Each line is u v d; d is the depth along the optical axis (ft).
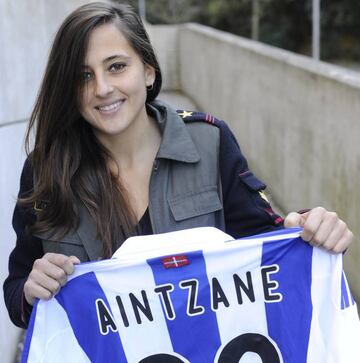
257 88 23.53
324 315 6.73
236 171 6.99
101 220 6.68
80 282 6.60
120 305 6.64
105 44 6.52
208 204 6.84
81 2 22.34
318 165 17.35
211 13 65.72
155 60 7.02
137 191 6.95
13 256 7.17
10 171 13.65
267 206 7.10
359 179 14.51
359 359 6.60
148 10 68.95
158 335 6.68
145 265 6.62
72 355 6.63
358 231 14.69
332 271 6.68
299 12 60.85
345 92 15.26
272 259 6.70
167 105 7.22
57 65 6.55
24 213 6.98
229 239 6.64
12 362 12.96
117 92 6.59
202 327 6.70
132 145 6.94
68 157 6.75
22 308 6.82
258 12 61.16
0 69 13.32
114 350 6.66
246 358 6.75
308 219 6.56
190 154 6.89
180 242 6.60
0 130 13.07
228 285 6.70
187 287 6.67
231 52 27.63
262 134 23.03
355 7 57.62
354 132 14.76
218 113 30.91
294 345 6.72
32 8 16.29
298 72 18.78
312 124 17.74
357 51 59.06
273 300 6.72
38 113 6.86
